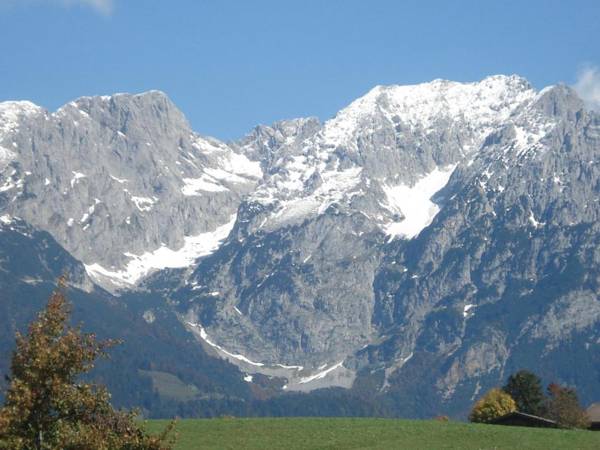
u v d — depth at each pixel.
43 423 69.88
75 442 69.06
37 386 69.81
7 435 67.81
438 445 123.88
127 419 72.25
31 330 71.94
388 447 122.25
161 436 73.50
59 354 70.31
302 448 121.75
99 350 72.50
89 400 70.75
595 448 122.12
